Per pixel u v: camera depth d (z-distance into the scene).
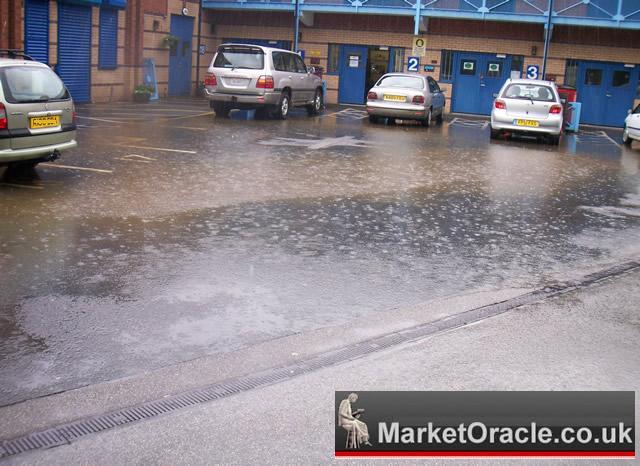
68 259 6.52
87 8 22.06
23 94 9.34
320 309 5.64
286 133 17.03
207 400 4.11
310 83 21.97
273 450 3.61
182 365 4.55
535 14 25.61
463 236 8.15
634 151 18.50
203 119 19.11
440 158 14.43
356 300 5.88
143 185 9.91
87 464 3.45
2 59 9.43
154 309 5.45
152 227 7.75
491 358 4.83
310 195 9.91
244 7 28.31
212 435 3.73
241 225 8.05
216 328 5.16
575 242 8.18
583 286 6.54
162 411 3.97
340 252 7.21
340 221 8.51
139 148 13.23
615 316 5.76
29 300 5.50
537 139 19.64
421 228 8.41
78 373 4.39
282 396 4.18
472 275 6.71
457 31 28.16
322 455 3.58
